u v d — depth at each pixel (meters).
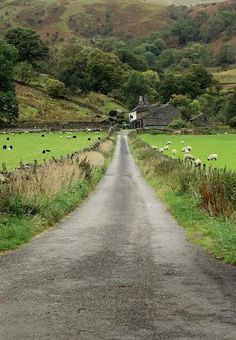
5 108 143.50
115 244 13.72
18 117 150.25
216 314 7.62
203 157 57.78
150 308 7.92
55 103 177.00
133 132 129.12
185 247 13.22
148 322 7.25
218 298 8.47
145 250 12.84
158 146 80.94
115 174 45.78
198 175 24.14
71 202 22.34
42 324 7.19
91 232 15.89
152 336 6.69
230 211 16.58
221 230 14.11
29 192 18.12
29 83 191.00
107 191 31.23
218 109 180.00
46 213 17.70
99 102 195.88
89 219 19.12
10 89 149.62
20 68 191.00
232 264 11.11
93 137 104.56
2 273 10.37
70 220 18.83
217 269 10.66
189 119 160.50
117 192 30.61
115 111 181.38
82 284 9.42
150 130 132.00
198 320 7.35
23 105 164.50
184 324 7.17
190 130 130.00
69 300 8.37
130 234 15.48
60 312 7.73
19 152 68.56
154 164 42.84
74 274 10.23
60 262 11.39
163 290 8.99
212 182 19.00
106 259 11.71
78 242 14.02
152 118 155.00
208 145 82.38
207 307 7.97
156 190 31.09
